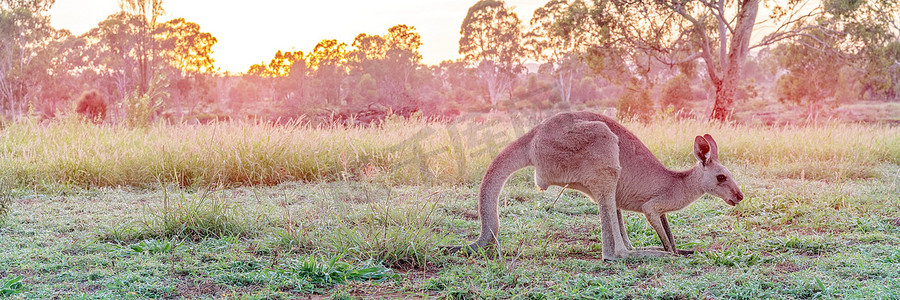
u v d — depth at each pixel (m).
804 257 5.18
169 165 9.34
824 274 4.53
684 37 28.53
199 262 4.93
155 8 42.88
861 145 12.69
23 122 12.58
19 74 51.81
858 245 5.55
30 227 6.21
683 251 5.41
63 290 4.24
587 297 4.12
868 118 41.06
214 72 60.50
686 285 4.32
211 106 77.88
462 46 57.94
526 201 8.12
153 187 8.92
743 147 12.92
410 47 64.50
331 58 66.19
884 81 28.62
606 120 5.43
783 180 9.77
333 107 24.84
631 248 5.56
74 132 11.83
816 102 40.47
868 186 9.16
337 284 4.50
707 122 16.61
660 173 5.35
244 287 4.42
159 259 5.05
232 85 81.88
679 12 25.97
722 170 5.25
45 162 9.27
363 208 7.05
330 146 10.48
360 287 4.46
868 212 7.14
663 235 5.36
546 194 8.47
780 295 4.11
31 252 5.17
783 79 42.38
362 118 21.92
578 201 8.03
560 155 5.23
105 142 10.73
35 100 54.44
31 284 4.34
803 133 14.17
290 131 10.97
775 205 7.49
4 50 51.72
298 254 5.32
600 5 26.72
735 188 5.21
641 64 30.64
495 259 4.84
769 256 5.16
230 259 5.07
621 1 26.41
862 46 27.16
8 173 8.51
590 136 5.21
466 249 5.37
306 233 5.68
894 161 12.50
